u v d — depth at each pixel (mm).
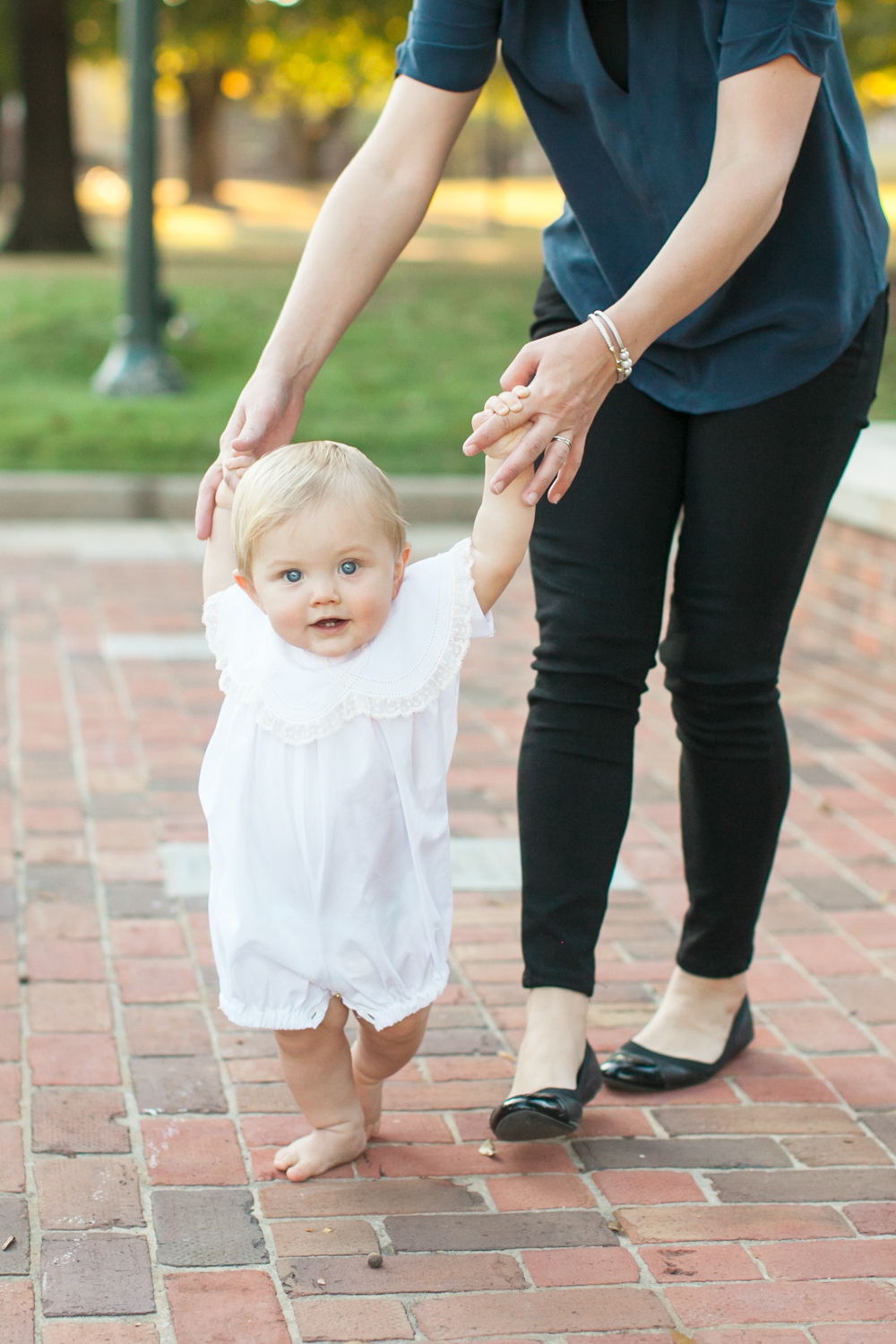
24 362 10672
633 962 3148
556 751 2400
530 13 2305
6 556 6855
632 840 3848
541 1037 2365
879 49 15430
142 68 9547
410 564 2160
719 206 2068
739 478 2336
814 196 2279
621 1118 2539
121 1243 2117
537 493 2068
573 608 2373
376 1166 2355
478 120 42875
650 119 2242
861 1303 2055
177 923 3215
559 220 2561
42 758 4219
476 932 3256
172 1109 2488
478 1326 1970
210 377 10602
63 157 18312
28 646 5332
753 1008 2965
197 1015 2816
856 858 3758
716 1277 2100
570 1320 1992
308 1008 2145
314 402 9977
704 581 2393
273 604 2053
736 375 2314
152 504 7922
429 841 2145
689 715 2492
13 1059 2621
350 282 2355
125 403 9656
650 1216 2246
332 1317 1974
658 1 2199
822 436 2348
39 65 18016
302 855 2090
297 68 22422
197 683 4992
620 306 2059
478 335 11961
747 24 2076
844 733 4789
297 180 45875
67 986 2906
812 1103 2611
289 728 2066
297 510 2006
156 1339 1916
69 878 3422
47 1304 1975
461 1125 2492
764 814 2529
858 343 2375
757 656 2424
